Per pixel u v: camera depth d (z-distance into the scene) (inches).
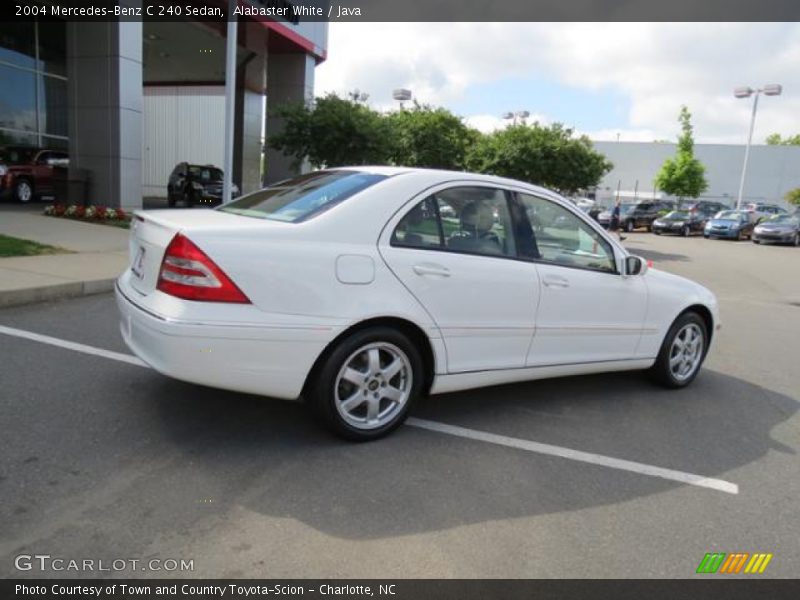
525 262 172.2
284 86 940.0
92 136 606.2
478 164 911.7
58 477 126.6
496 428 169.8
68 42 594.2
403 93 1087.6
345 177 164.4
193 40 876.0
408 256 150.2
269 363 135.0
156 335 131.5
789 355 286.4
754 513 132.7
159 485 126.6
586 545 116.5
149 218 148.2
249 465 137.4
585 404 195.3
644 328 202.4
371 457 145.9
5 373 180.5
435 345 155.6
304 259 137.1
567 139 889.5
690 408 199.6
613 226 1268.5
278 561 105.5
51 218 547.2
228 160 510.9
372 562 106.9
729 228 1253.7
